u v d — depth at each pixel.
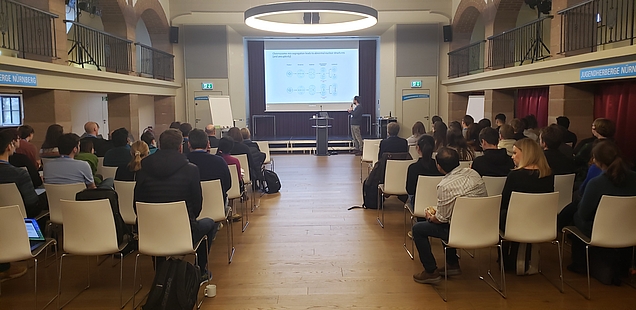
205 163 4.26
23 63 5.68
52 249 4.66
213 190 4.02
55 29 6.96
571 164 4.25
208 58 12.67
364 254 4.45
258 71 14.08
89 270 3.82
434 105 12.89
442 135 5.49
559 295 3.48
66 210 3.25
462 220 3.31
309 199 6.91
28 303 3.46
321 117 12.19
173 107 12.45
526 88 8.73
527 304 3.34
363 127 14.33
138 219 3.21
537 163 3.55
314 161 11.03
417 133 6.69
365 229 5.30
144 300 3.50
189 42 12.59
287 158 11.62
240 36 12.85
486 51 10.14
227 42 12.64
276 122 14.61
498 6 9.52
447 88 12.59
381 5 12.16
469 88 10.67
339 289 3.65
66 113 7.02
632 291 3.53
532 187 3.52
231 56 12.77
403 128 12.98
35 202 3.98
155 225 3.19
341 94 13.88
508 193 3.60
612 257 3.61
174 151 3.40
